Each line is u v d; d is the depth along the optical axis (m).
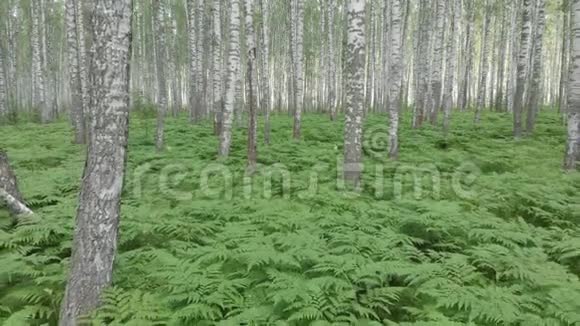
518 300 4.20
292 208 7.16
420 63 23.22
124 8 3.80
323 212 6.90
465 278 4.71
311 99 39.75
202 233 6.13
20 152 12.78
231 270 5.05
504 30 27.48
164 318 4.07
